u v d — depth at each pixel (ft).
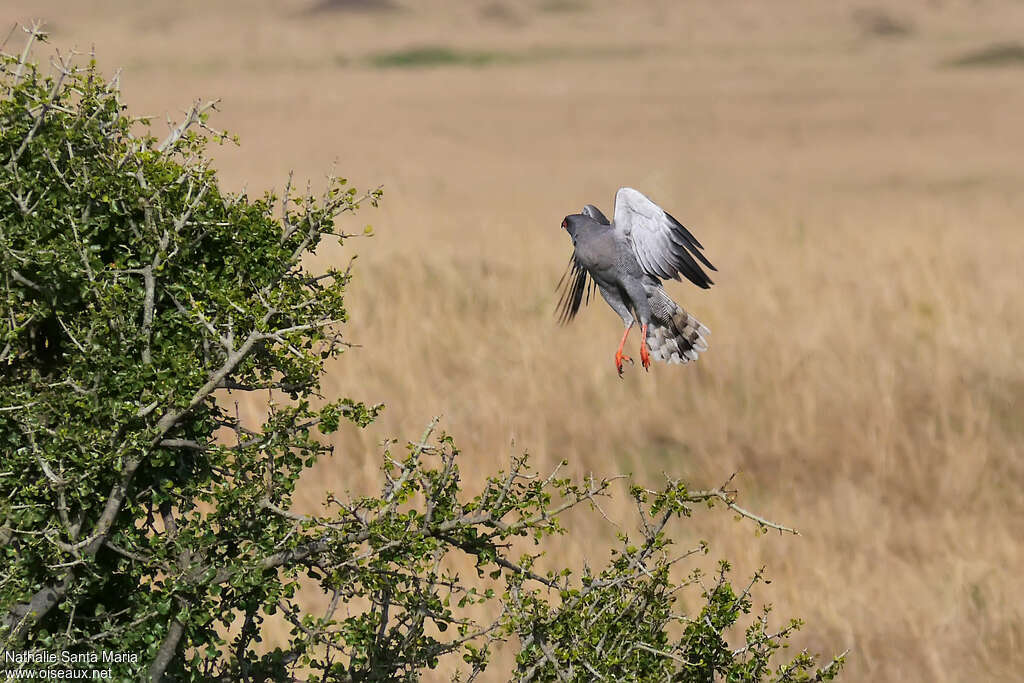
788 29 453.58
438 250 79.61
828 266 80.02
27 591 21.79
